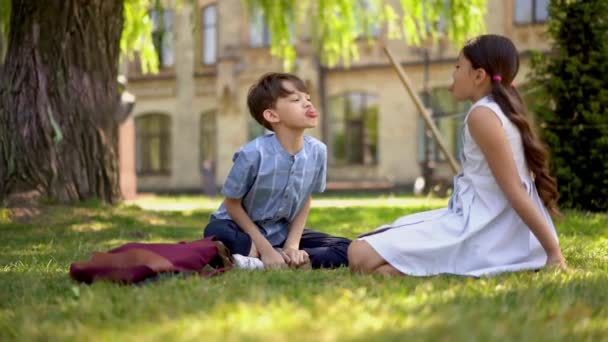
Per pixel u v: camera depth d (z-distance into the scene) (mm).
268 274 2977
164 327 1920
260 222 3594
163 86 25312
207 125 24922
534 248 3021
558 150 7734
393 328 1825
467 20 11070
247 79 23625
